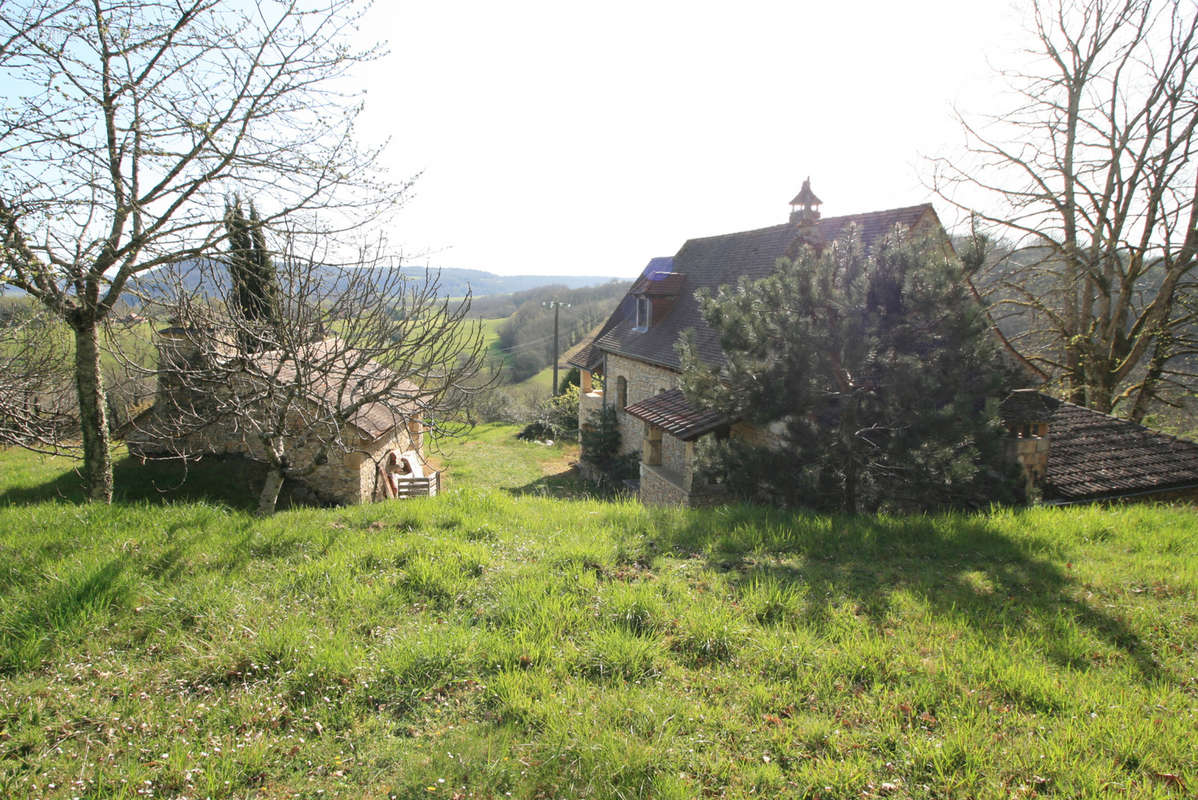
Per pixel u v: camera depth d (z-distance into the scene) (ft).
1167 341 54.60
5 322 28.48
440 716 13.24
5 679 13.85
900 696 13.74
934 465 25.76
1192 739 12.28
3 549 19.92
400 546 21.94
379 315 26.14
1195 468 39.78
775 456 29.55
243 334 27.32
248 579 19.11
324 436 47.24
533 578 19.36
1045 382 51.93
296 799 10.93
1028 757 11.77
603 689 13.92
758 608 17.63
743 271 56.90
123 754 11.86
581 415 79.36
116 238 22.99
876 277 27.22
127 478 47.85
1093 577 20.93
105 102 22.07
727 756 11.99
